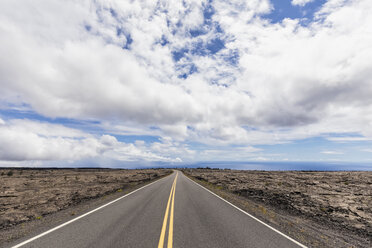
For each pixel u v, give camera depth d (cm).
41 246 462
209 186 2084
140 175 4056
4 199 1161
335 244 548
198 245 484
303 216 895
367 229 721
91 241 495
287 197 1342
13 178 2705
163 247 463
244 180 2591
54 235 539
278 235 582
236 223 700
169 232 576
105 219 716
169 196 1329
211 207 984
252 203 1148
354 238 622
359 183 1953
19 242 489
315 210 1003
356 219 849
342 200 1210
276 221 757
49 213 840
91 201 1117
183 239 523
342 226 757
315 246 516
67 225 636
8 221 715
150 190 1678
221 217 783
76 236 532
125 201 1116
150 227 621
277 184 2070
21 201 1104
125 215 780
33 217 772
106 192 1507
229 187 1947
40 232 566
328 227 737
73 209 900
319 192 1496
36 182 2141
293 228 675
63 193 1388
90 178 2816
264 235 578
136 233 562
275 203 1173
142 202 1086
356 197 1288
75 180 2445
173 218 743
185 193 1501
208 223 689
